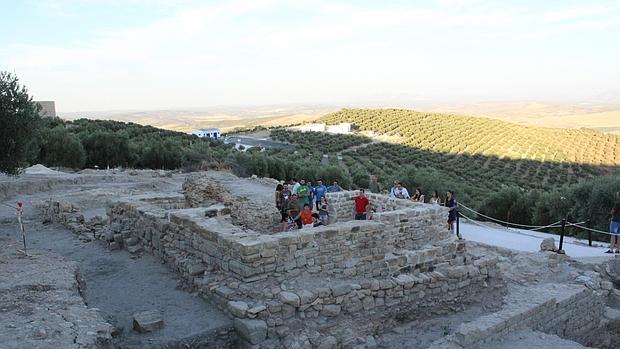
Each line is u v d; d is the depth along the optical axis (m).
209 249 10.85
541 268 15.57
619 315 14.49
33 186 27.67
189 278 11.12
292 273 10.23
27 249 12.55
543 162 90.19
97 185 30.47
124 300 10.52
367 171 66.25
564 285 13.76
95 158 47.88
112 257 13.65
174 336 8.70
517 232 21.80
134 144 52.28
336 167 52.09
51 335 7.02
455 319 12.18
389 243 13.14
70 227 17.11
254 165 51.25
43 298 8.45
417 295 11.69
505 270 15.39
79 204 22.67
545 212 30.39
